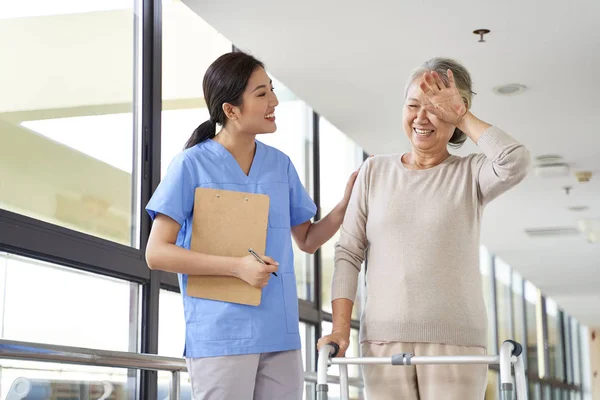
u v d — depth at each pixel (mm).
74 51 3020
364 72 4234
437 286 1990
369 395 2031
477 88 4438
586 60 4066
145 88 3369
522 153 1948
